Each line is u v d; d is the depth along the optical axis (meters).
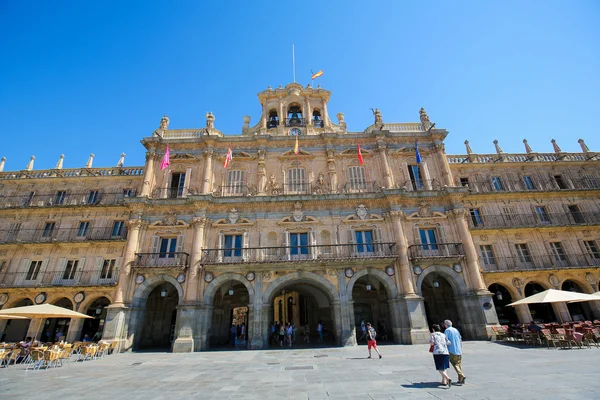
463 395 8.41
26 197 31.08
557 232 28.81
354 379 11.12
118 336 22.22
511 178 31.81
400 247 24.84
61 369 15.12
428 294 28.97
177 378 12.34
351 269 24.23
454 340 10.07
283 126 31.06
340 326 22.92
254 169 29.06
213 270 24.38
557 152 33.56
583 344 17.56
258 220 26.28
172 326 28.08
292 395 9.13
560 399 7.71
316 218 26.25
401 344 22.55
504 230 28.42
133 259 24.78
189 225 25.98
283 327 24.97
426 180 28.41
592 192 30.56
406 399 8.27
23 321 28.11
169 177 28.81
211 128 30.58
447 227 26.34
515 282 26.47
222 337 27.91
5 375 13.52
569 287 28.69
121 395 9.64
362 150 29.48
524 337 19.61
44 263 27.98
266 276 24.11
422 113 32.03
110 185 31.55
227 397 9.16
